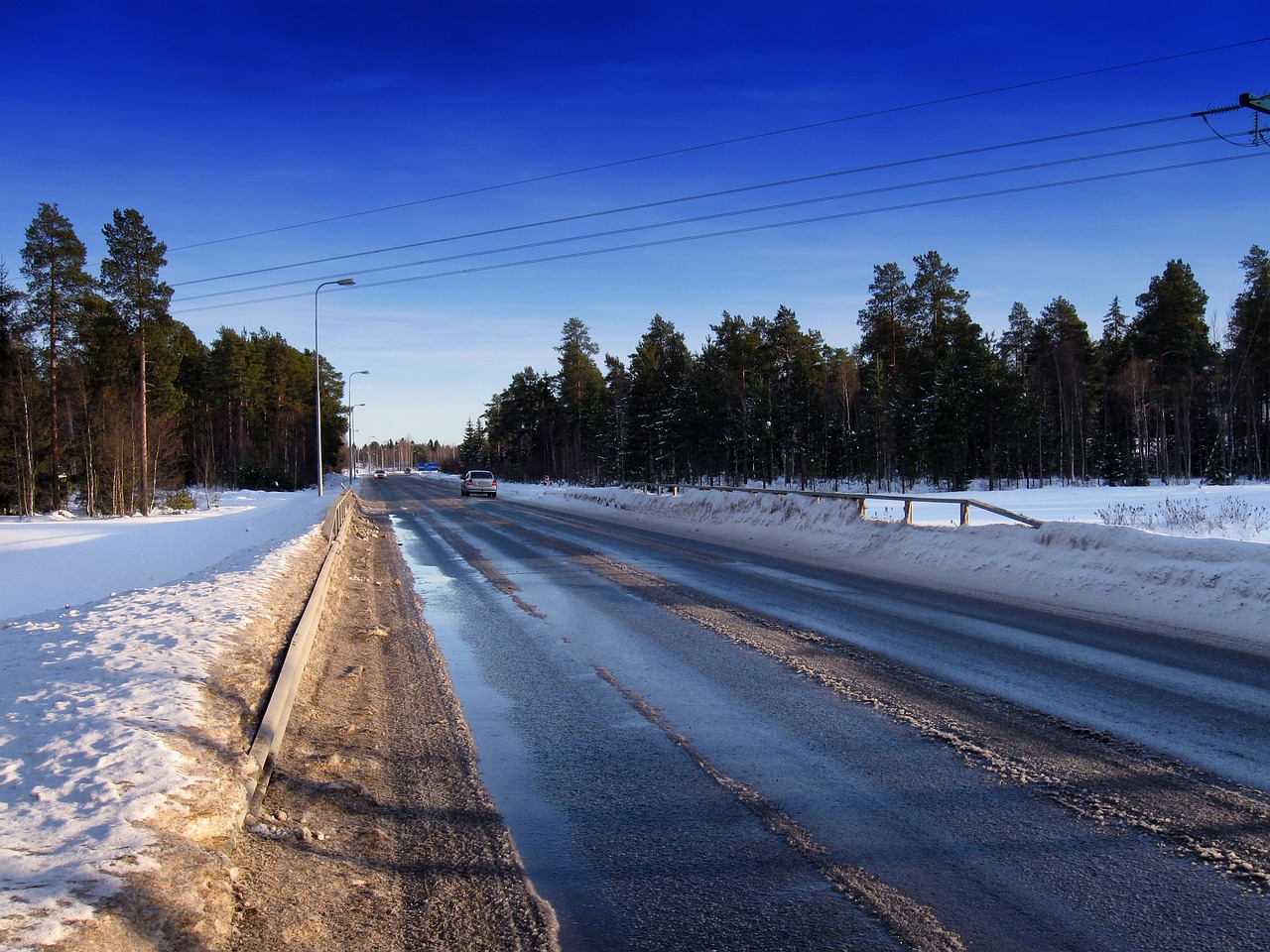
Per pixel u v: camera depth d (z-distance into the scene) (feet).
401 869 12.17
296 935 10.14
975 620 30.86
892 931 10.25
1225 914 10.53
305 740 17.99
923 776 15.55
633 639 28.45
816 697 20.97
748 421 203.62
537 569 47.67
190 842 11.57
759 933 10.26
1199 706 19.71
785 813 14.01
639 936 10.24
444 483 279.08
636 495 106.11
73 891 9.62
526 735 18.51
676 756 16.99
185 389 245.04
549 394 306.76
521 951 9.91
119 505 142.82
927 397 185.26
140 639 23.82
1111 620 30.60
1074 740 17.43
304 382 307.17
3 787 12.78
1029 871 11.81
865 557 49.67
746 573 44.55
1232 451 199.31
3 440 141.49
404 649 27.78
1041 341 228.43
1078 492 134.72
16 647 24.02
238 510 148.66
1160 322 201.36
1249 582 29.58
